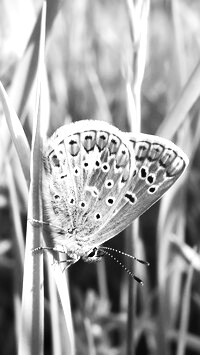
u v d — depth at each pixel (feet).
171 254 0.52
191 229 0.58
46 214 0.40
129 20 0.42
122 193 0.42
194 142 0.50
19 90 0.42
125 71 0.44
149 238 0.59
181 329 0.49
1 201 0.55
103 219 0.42
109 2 0.85
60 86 0.64
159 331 0.48
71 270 0.58
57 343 0.43
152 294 0.53
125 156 0.41
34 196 0.38
